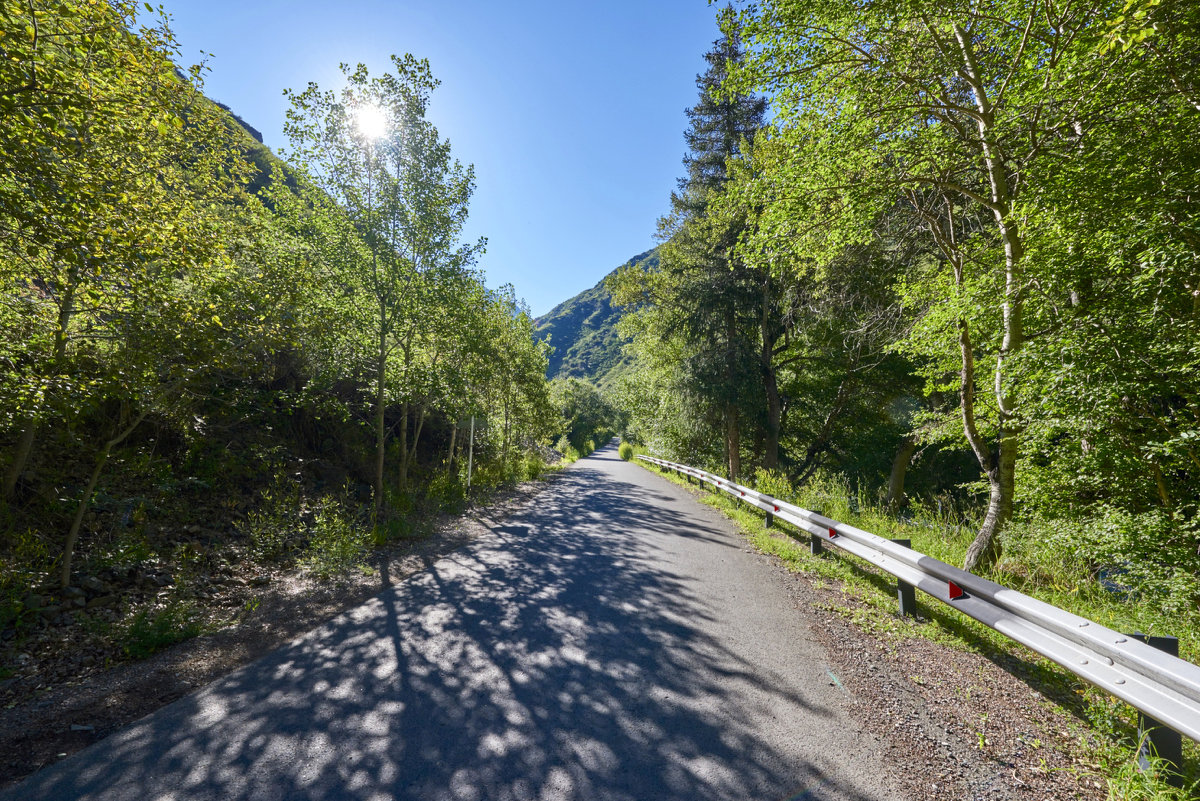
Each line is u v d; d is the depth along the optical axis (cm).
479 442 1909
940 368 991
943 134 769
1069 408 632
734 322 1958
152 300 510
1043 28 643
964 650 407
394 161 1091
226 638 431
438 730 284
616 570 628
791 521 772
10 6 402
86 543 608
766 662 374
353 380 1371
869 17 659
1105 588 628
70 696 333
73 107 433
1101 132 676
